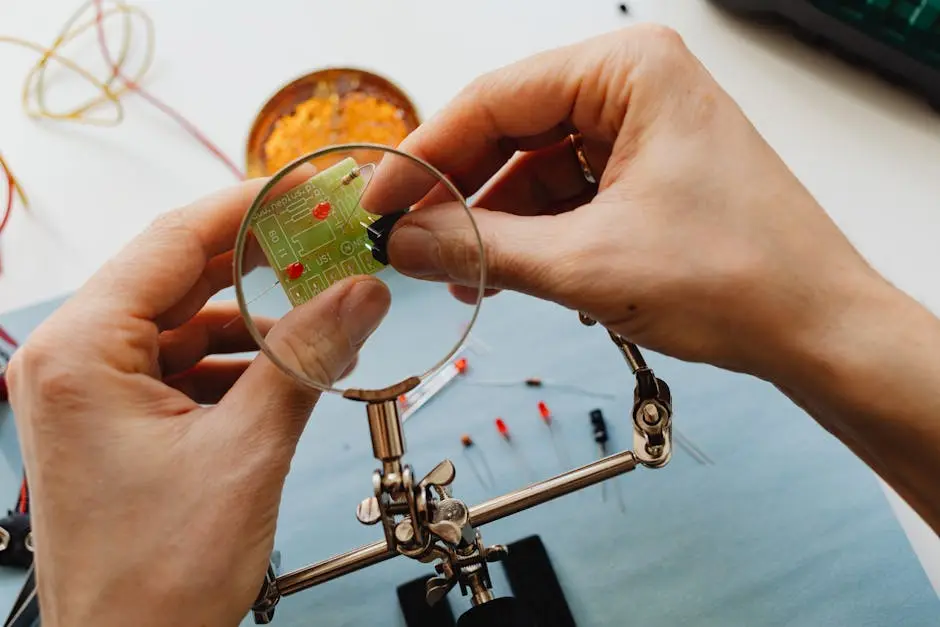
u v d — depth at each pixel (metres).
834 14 0.39
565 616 0.36
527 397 0.39
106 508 0.29
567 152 0.35
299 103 0.38
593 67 0.31
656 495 0.38
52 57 0.41
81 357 0.29
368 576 0.37
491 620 0.29
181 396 0.30
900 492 0.31
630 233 0.29
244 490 0.29
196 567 0.28
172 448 0.29
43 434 0.29
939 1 0.38
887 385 0.28
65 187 0.40
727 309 0.28
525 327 0.39
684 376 0.39
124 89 0.41
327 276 0.31
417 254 0.30
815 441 0.38
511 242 0.29
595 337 0.39
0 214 0.40
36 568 0.29
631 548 0.37
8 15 0.41
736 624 0.36
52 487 0.29
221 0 0.42
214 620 0.29
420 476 0.38
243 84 0.41
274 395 0.29
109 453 0.29
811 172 0.40
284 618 0.37
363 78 0.38
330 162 0.32
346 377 0.30
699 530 0.37
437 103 0.41
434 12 0.41
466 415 0.39
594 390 0.39
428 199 0.31
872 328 0.28
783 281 0.28
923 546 0.37
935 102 0.40
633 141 0.30
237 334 0.36
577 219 0.29
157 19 0.41
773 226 0.29
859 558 0.37
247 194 0.32
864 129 0.40
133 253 0.31
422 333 0.32
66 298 0.39
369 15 0.41
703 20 0.41
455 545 0.28
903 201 0.39
